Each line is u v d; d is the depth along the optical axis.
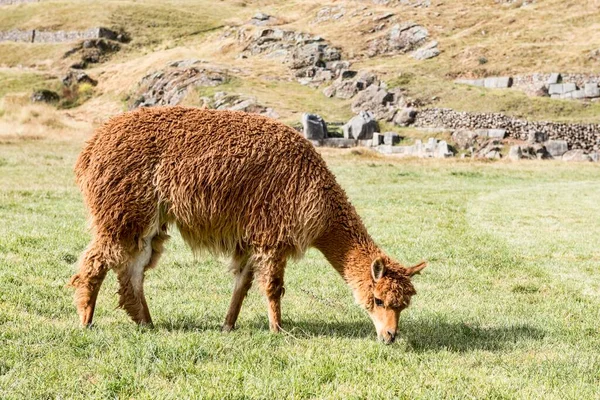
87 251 6.24
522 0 69.81
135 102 56.06
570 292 9.31
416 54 59.84
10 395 4.52
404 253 11.76
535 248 12.75
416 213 17.27
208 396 4.66
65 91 62.06
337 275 9.99
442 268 10.68
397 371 5.51
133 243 6.25
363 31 67.00
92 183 6.21
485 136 41.50
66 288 7.93
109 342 5.77
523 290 9.48
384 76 53.22
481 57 56.53
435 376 5.45
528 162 36.44
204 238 6.49
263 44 66.94
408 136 42.56
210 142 6.30
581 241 13.74
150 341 5.68
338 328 7.06
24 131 38.28
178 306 7.54
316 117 41.59
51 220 12.77
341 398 4.80
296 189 6.36
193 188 6.22
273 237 6.32
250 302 8.09
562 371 5.75
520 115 44.59
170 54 68.75
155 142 6.27
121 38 78.44
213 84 53.06
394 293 6.08
